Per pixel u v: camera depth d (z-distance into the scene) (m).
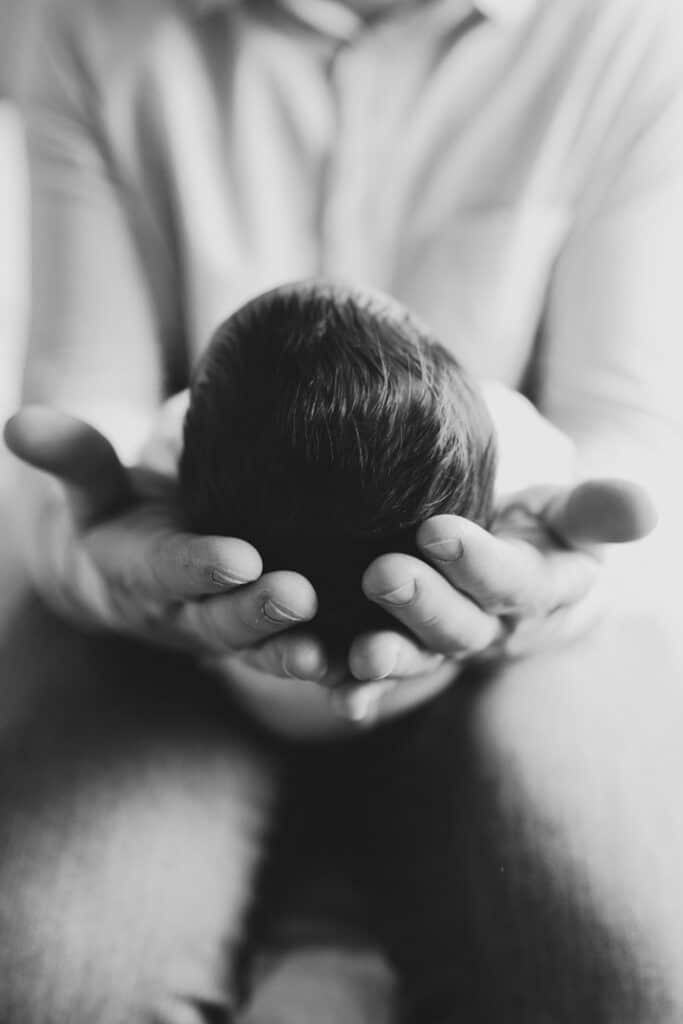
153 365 0.56
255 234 0.54
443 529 0.33
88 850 0.39
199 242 0.54
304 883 0.44
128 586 0.41
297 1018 0.45
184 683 0.45
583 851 0.37
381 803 0.42
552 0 0.51
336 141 0.54
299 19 0.53
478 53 0.52
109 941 0.37
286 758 0.44
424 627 0.35
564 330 0.52
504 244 0.52
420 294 0.54
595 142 0.51
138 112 0.53
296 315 0.37
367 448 0.34
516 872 0.38
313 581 0.36
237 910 0.39
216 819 0.40
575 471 0.46
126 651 0.48
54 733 0.43
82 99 0.54
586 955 0.36
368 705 0.37
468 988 0.37
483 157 0.53
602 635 0.45
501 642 0.41
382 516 0.35
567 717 0.41
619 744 0.40
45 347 0.54
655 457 0.47
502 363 0.54
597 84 0.51
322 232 0.55
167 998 0.37
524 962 0.36
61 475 0.39
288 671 0.35
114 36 0.53
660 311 0.49
